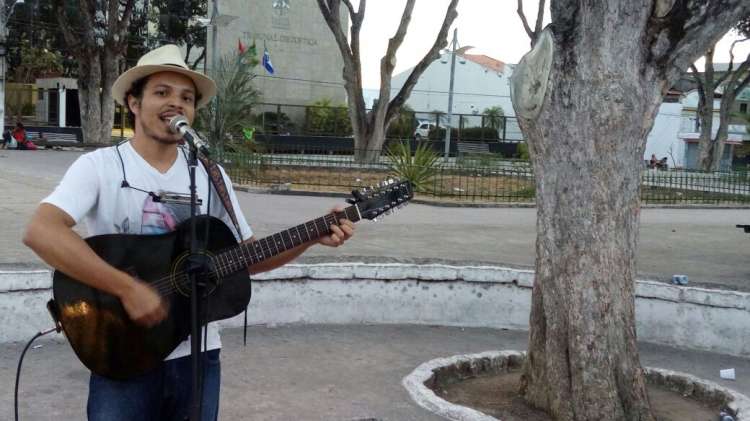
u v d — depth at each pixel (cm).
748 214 1803
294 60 4131
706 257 1055
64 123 3884
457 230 1206
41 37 4066
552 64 476
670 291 702
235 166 1923
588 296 476
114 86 302
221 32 3909
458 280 738
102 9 3441
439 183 2062
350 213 340
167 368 303
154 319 292
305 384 549
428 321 736
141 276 295
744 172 2817
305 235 332
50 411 471
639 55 466
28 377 527
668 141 5197
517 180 2089
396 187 350
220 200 321
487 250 1015
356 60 2545
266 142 3028
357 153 2562
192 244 296
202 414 306
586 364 476
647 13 461
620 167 472
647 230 1365
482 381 586
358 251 925
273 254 326
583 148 471
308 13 4131
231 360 594
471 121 5178
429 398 516
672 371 601
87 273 271
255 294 684
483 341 693
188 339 304
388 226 1195
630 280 484
